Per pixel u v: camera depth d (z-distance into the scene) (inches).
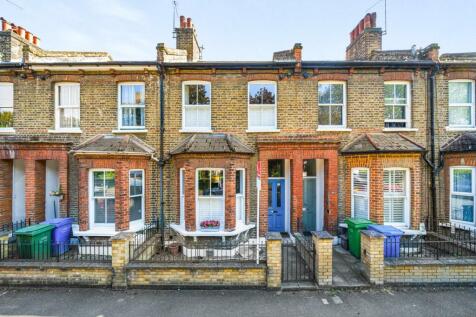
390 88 426.6
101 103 416.8
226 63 405.4
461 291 267.3
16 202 432.1
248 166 398.3
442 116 415.2
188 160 369.7
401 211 388.5
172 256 355.3
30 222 392.5
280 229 439.5
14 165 431.5
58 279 277.6
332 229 399.5
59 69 409.4
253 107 424.5
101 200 384.2
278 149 400.5
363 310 237.0
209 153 365.7
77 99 426.6
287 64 407.2
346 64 407.8
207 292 268.8
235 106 415.5
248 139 413.4
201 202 379.9
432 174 405.7
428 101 416.2
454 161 391.9
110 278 277.3
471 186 380.2
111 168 370.6
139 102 423.8
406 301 250.4
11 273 277.7
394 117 425.7
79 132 413.7
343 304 246.5
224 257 345.7
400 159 376.2
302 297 258.7
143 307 242.7
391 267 275.4
